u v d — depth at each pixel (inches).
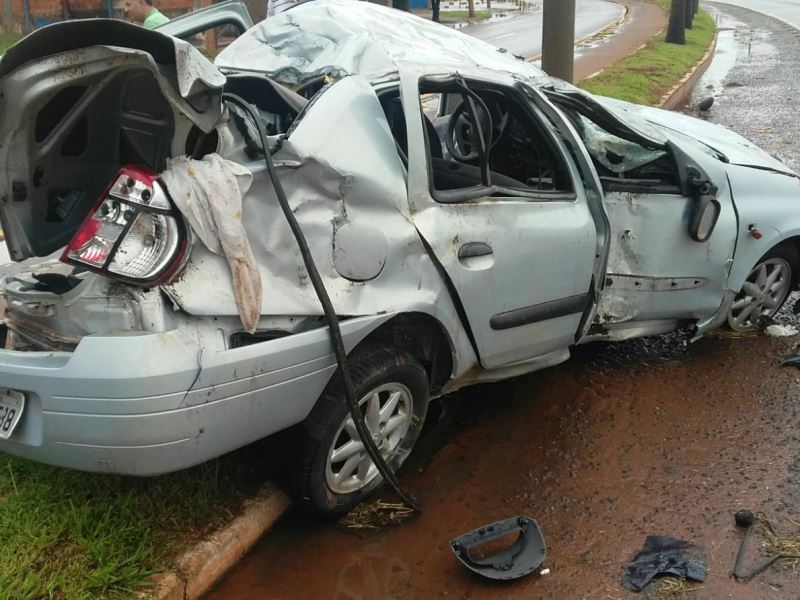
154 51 99.1
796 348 191.5
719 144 201.6
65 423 100.4
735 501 134.5
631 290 167.2
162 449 100.0
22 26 721.0
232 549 120.1
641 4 1699.1
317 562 123.5
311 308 112.9
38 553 108.9
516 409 167.3
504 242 137.1
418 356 136.3
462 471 146.3
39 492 120.2
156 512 120.3
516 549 121.8
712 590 114.1
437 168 166.6
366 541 128.3
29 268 131.0
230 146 112.8
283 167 112.3
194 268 104.0
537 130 153.8
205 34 653.9
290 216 109.9
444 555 125.0
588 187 155.9
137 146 113.8
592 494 138.5
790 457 147.1
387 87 138.0
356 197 119.2
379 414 129.4
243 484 131.4
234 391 104.9
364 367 123.8
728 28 1251.2
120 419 97.7
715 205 169.0
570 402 169.5
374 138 124.7
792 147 409.7
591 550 124.2
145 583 108.0
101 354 97.7
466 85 138.2
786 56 860.0
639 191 164.2
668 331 181.8
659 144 169.6
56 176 112.9
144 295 101.2
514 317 142.6
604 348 194.5
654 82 578.2
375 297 120.7
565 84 166.9
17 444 106.6
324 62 148.9
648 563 120.0
